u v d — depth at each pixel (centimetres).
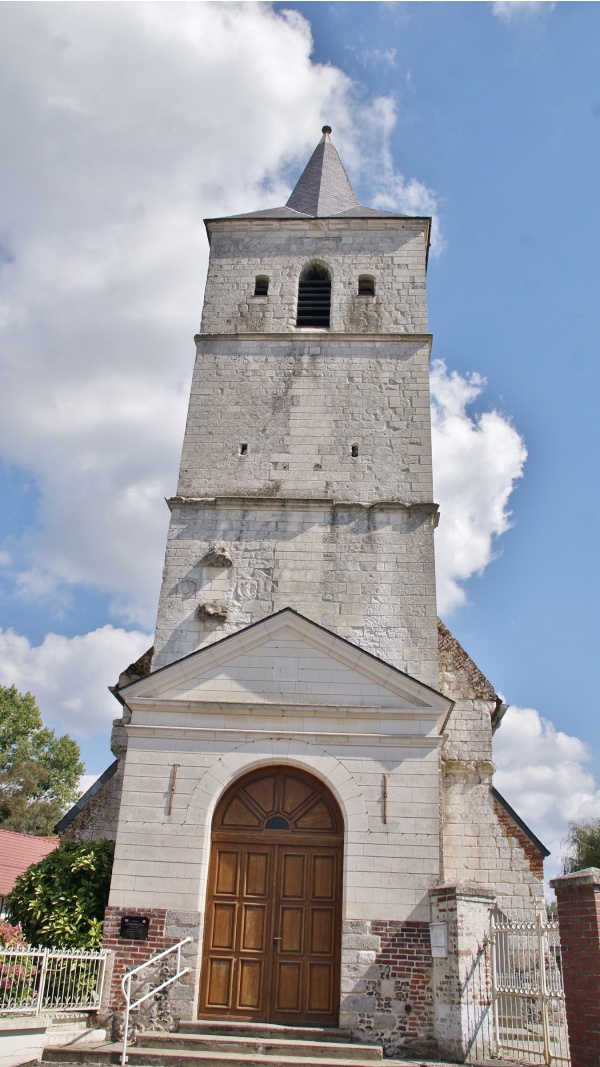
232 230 2220
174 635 1702
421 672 1653
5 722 4788
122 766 1805
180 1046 1234
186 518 1825
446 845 1716
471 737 1823
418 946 1350
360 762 1478
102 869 1535
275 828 1475
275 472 1886
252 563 1769
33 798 4769
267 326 2077
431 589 1731
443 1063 1188
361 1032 1299
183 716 1533
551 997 1114
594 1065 934
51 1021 1239
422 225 2192
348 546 1780
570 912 1024
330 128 2711
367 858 1409
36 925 1476
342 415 1947
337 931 1405
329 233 2202
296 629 1594
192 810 1463
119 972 1368
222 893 1438
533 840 1708
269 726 1513
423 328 2062
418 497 1848
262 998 1370
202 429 1942
